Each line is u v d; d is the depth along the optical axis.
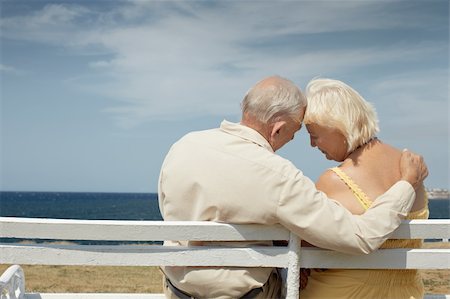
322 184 2.39
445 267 2.19
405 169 2.29
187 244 2.44
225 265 2.14
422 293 2.52
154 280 7.55
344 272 2.34
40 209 113.38
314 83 2.44
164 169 2.36
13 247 2.03
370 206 2.22
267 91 2.31
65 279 7.41
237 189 2.13
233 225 2.14
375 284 2.34
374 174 2.34
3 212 106.50
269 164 2.14
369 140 2.43
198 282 2.23
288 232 2.16
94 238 2.04
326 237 2.09
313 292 2.41
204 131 2.38
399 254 2.20
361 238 2.10
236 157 2.18
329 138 2.39
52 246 2.06
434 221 2.19
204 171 2.21
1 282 2.34
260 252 2.14
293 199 2.09
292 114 2.32
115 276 7.79
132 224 2.06
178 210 2.28
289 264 2.15
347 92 2.37
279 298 2.45
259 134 2.28
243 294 2.24
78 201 152.75
